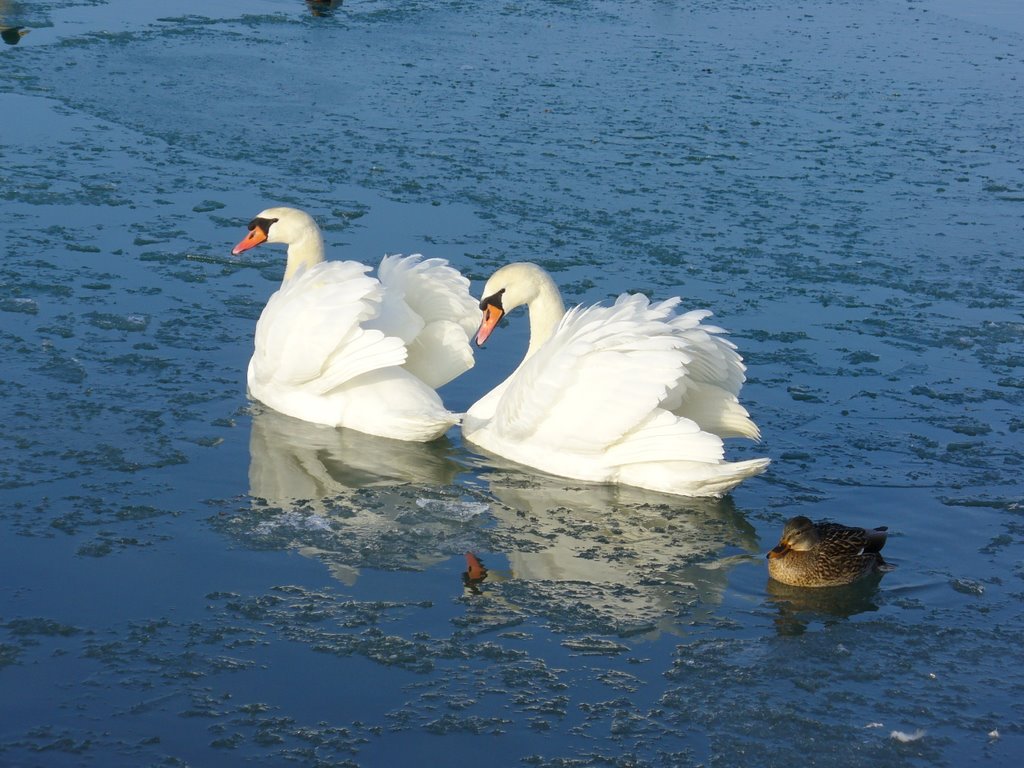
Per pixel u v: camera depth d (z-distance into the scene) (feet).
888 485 38.24
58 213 58.80
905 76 98.84
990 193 71.72
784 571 32.19
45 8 100.68
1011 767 25.58
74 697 26.13
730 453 40.04
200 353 45.06
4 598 29.53
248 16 103.65
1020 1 136.26
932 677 28.68
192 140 71.87
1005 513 36.83
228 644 28.32
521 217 63.05
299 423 40.45
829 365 47.96
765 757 25.58
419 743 25.29
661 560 33.35
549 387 37.22
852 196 69.87
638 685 27.76
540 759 25.02
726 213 65.92
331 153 71.26
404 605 30.37
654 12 120.06
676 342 36.14
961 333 52.06
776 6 127.24
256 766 24.36
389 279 42.37
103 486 35.27
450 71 91.81
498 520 35.14
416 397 39.55
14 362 42.83
